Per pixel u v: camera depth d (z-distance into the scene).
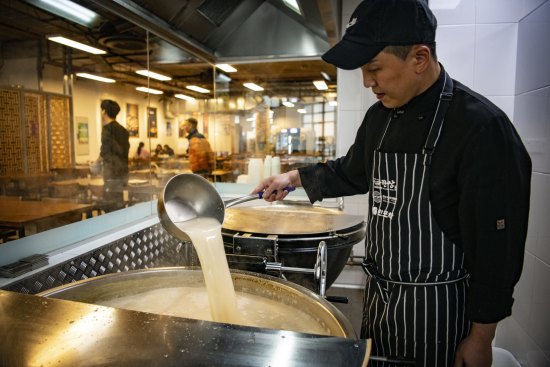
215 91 3.49
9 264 1.17
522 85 1.91
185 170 3.85
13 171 1.88
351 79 2.96
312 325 0.92
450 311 0.97
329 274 1.53
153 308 1.05
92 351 0.54
